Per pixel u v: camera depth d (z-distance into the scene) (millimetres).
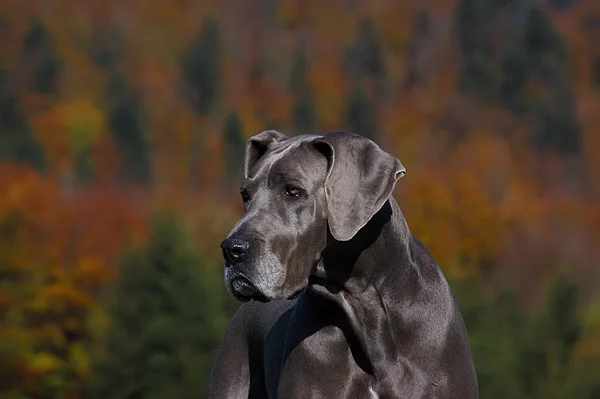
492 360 29016
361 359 6430
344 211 6016
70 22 73500
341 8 77750
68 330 29844
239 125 64000
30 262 30844
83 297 29938
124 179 60281
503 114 68938
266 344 7078
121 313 28844
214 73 71250
